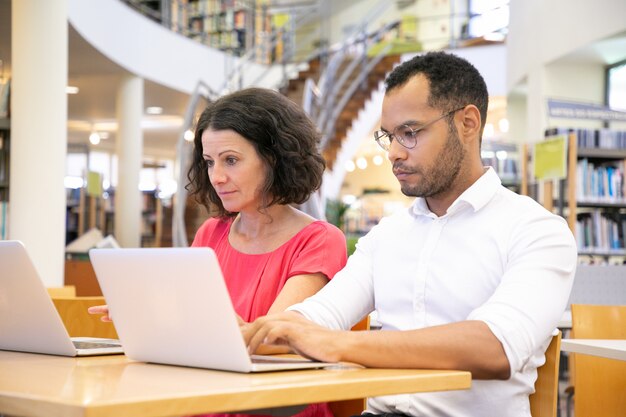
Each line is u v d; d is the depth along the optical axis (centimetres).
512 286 156
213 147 195
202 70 1257
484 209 172
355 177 2097
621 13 784
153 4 1203
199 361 140
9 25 796
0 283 167
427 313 175
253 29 1398
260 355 163
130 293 146
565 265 161
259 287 199
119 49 1024
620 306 284
